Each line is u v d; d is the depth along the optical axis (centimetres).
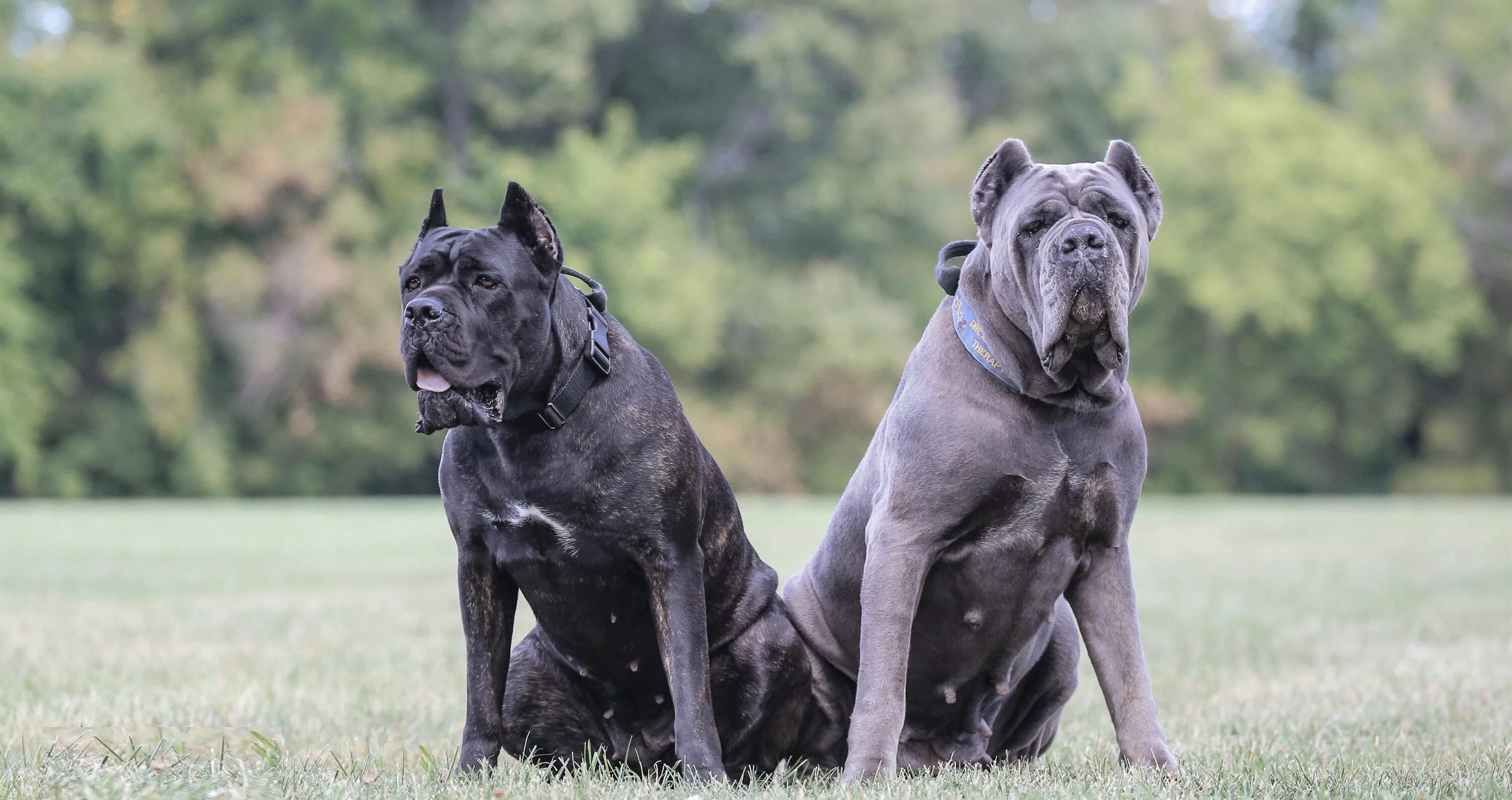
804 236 3509
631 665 449
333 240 3014
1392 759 449
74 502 2822
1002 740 492
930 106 3388
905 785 387
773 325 3281
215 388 3045
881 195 3394
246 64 3155
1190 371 3456
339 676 655
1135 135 3741
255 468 3027
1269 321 3262
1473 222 3462
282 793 368
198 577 1142
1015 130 3606
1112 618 433
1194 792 375
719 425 3177
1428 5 3534
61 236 2967
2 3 3002
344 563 1266
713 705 455
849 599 465
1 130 2792
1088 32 3719
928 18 3431
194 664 680
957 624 440
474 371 395
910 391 433
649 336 3128
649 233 3197
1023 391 414
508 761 455
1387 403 3519
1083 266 390
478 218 3148
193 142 3023
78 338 3078
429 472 3294
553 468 416
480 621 436
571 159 3197
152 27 3141
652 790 392
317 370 2969
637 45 3516
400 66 3206
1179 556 1379
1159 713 580
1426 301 3322
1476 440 3562
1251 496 3609
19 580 1098
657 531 421
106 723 509
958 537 424
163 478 3022
